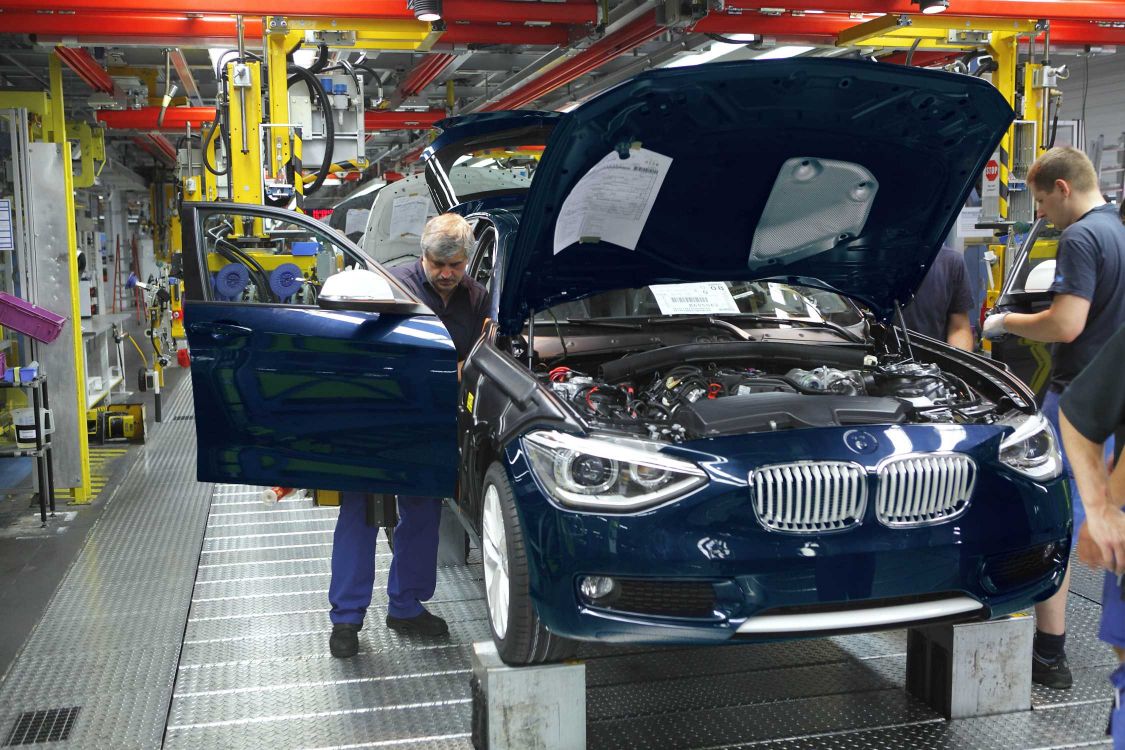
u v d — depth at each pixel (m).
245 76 6.22
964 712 2.83
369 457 3.19
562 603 2.37
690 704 2.96
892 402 2.69
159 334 10.86
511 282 3.05
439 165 4.89
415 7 5.93
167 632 3.65
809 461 2.37
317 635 3.61
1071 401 1.83
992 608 2.46
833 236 3.18
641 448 2.40
